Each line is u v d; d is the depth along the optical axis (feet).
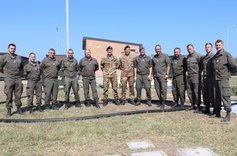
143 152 21.02
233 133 24.88
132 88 40.45
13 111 36.52
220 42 29.22
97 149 21.80
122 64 40.04
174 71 36.55
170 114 33.68
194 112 34.22
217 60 29.32
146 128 27.09
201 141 23.11
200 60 33.60
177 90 36.88
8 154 20.92
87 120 31.07
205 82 32.71
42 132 26.18
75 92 38.58
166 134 25.16
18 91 34.42
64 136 24.94
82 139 24.06
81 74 38.86
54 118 31.27
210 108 35.29
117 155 20.61
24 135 25.21
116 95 40.09
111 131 26.20
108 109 37.17
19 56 34.06
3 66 33.45
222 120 29.04
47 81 37.01
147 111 34.81
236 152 20.74
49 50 36.86
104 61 39.52
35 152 21.35
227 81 29.12
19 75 34.17
